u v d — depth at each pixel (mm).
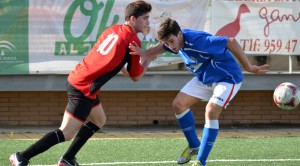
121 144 29859
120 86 35594
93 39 35469
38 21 35125
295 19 36281
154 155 26984
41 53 35250
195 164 22094
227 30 35969
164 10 35375
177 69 36500
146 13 21094
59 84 35625
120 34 20703
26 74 35250
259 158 26344
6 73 35031
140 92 37344
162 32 21359
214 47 21547
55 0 35125
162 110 37500
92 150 28109
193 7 35656
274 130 36000
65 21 35250
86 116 20734
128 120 37344
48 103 36938
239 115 37781
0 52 35000
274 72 36406
